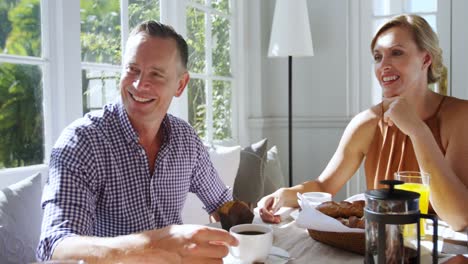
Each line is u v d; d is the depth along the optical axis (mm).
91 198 1091
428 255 895
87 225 1022
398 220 713
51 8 1673
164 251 755
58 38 1689
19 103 1570
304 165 3285
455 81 2949
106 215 1187
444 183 1144
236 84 3143
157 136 1318
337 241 974
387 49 1473
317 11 3189
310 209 1001
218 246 773
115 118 1209
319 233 1011
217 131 2887
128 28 2094
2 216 1147
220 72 2926
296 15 2814
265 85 3334
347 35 3123
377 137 1582
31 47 1616
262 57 3301
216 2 2865
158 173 1255
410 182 1145
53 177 1050
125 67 1205
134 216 1209
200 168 1434
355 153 1649
